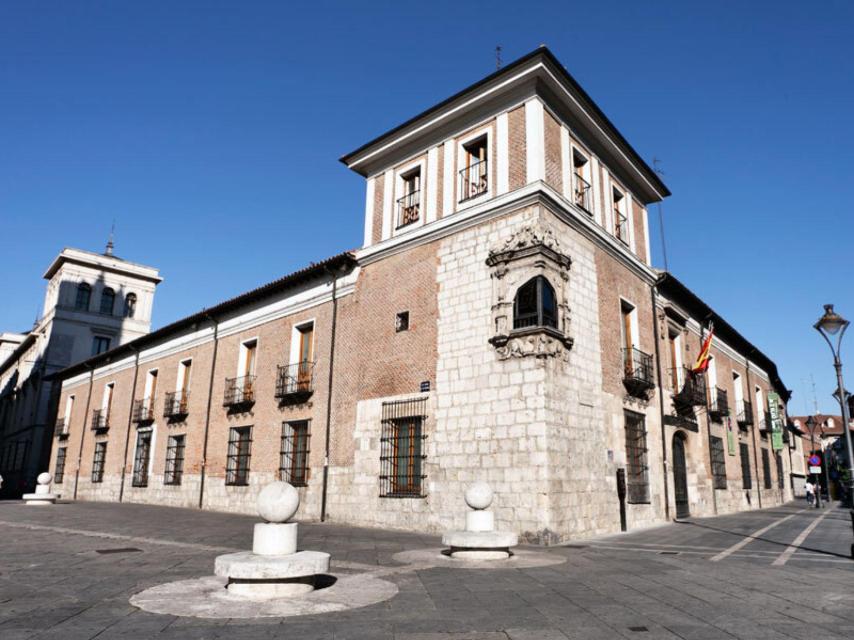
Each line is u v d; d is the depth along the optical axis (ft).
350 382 58.59
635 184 67.62
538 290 45.83
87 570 27.68
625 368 57.21
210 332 82.12
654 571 29.19
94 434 104.94
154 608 19.66
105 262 156.04
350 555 33.94
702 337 82.12
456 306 50.93
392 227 59.41
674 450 66.23
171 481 80.64
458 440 47.52
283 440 64.44
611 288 57.62
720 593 23.76
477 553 32.50
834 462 147.43
